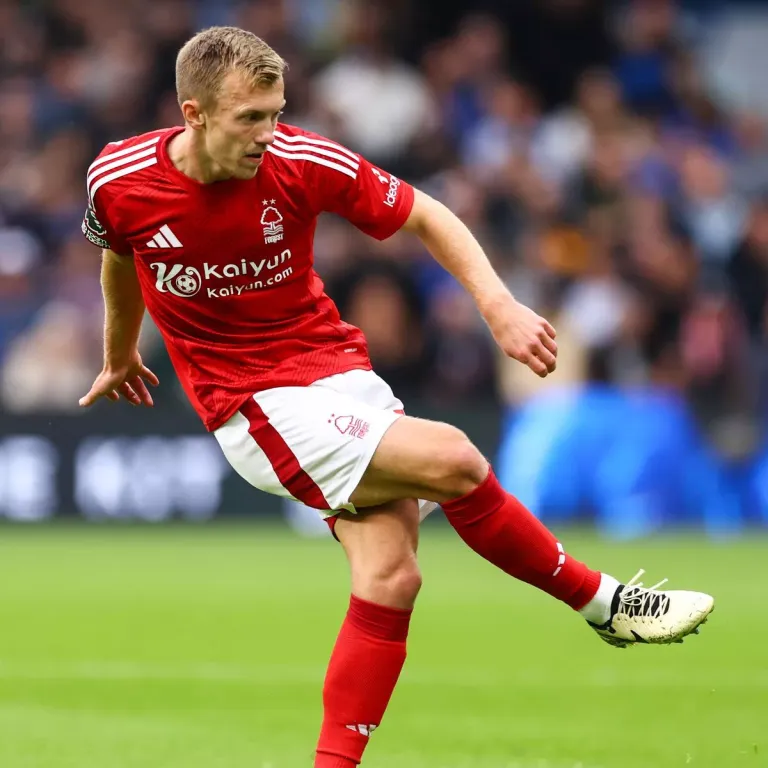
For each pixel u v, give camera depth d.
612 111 59.72
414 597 14.04
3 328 50.25
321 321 14.92
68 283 50.81
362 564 13.98
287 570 38.31
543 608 31.27
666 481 49.25
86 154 57.34
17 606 30.95
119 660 23.84
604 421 49.12
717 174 58.91
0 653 24.56
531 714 19.39
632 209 54.56
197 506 49.16
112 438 48.72
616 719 19.05
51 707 19.72
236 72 13.34
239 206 14.12
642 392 49.38
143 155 14.25
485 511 14.05
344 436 13.98
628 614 14.58
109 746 17.08
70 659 23.94
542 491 48.97
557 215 55.81
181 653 24.66
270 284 14.51
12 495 48.56
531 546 14.26
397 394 50.75
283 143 14.35
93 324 50.06
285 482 14.34
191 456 48.94
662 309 52.28
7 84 59.78
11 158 57.25
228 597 32.69
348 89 58.19
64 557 41.09
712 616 29.61
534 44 62.78
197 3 60.47
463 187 56.00
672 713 19.47
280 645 25.61
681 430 49.47
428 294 53.25
